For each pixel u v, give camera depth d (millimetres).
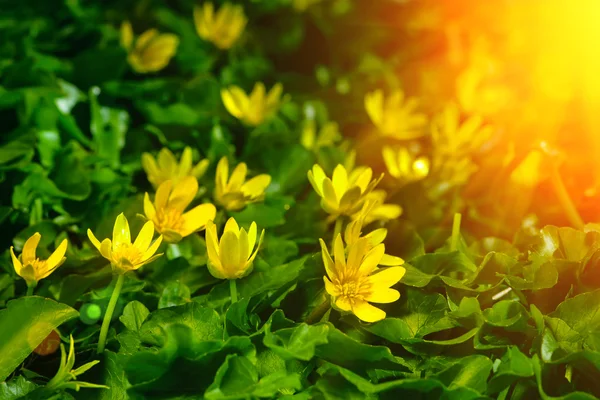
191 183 1079
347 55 1577
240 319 1051
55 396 1032
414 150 1281
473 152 1274
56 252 1055
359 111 1356
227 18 1355
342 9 1633
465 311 1047
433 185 1219
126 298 1104
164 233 1070
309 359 1021
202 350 1023
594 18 1398
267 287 1069
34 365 1077
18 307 1045
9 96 1226
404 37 1610
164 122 1271
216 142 1243
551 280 1052
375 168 1269
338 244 1032
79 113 1271
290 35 1589
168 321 1055
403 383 1010
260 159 1229
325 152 1221
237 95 1249
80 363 1065
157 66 1333
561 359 1020
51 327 1047
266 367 1040
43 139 1227
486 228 1188
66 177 1190
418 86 1477
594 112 1316
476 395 1007
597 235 1071
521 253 1104
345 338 1016
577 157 1242
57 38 1392
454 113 1229
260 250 1137
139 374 1024
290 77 1454
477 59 1416
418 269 1087
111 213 1145
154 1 1609
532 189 1177
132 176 1233
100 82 1326
